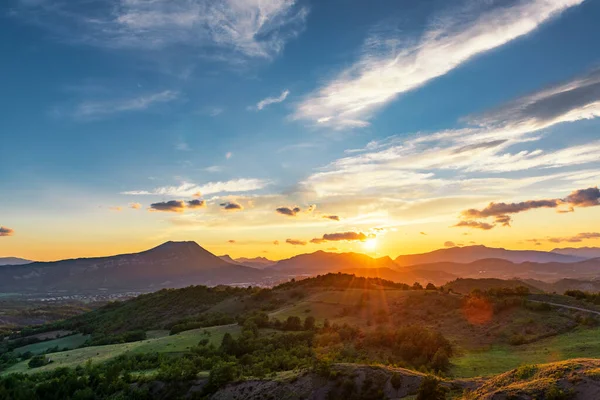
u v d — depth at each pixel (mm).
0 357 154750
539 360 77500
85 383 95312
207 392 79562
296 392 68625
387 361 88188
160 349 126500
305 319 157000
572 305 115375
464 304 136750
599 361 44688
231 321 170125
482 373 74062
